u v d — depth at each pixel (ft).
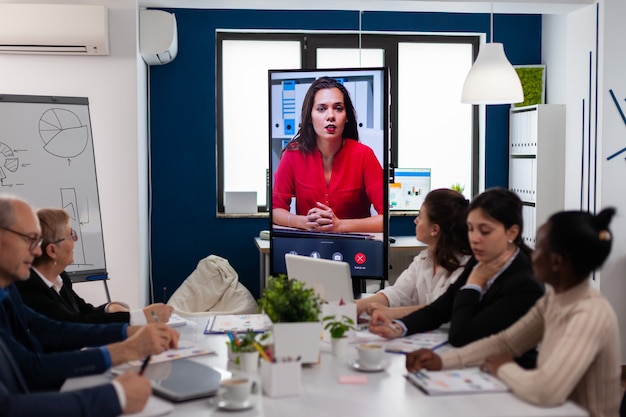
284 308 7.57
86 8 15.96
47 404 6.08
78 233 14.79
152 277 20.89
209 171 20.97
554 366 6.41
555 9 17.11
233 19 20.74
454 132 22.11
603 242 6.53
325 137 13.96
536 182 19.52
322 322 8.96
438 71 21.95
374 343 8.81
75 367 7.50
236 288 19.20
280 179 14.30
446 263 10.18
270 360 6.82
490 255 8.55
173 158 20.81
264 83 21.39
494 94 16.05
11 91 16.14
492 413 6.20
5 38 15.71
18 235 7.57
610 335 6.62
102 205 16.72
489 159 21.68
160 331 8.04
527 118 20.15
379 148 13.79
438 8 17.40
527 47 21.76
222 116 21.25
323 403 6.51
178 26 20.56
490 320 8.23
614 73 16.28
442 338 9.00
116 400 6.22
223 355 8.31
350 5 17.21
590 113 16.70
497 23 21.61
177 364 7.79
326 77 13.91
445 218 10.11
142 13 17.56
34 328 8.94
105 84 16.48
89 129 15.10
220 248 21.07
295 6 17.42
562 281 6.73
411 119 21.95
